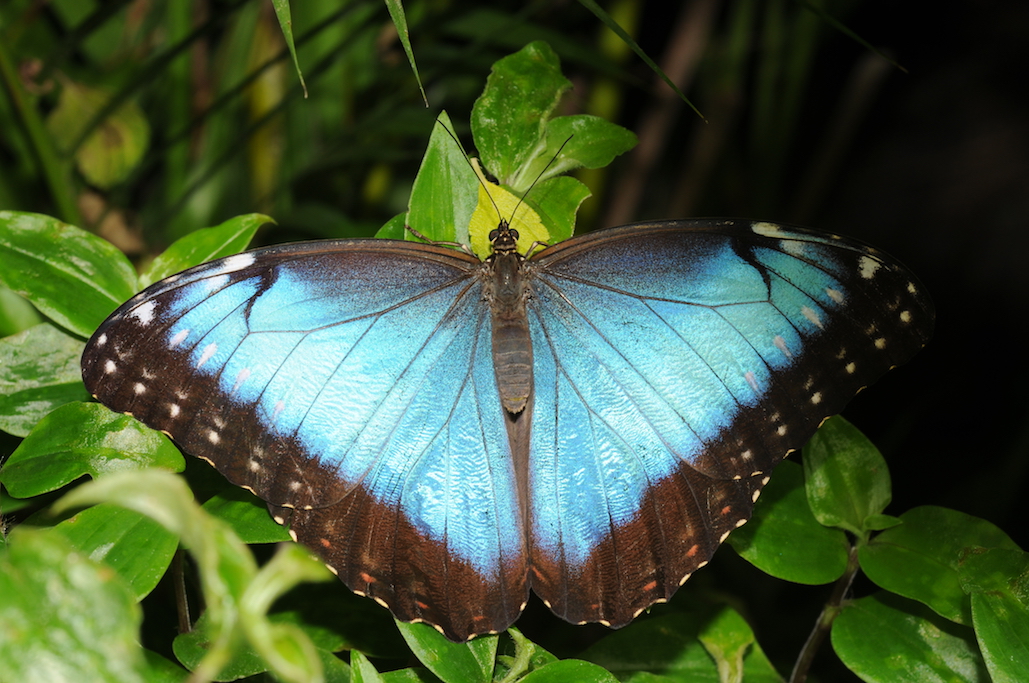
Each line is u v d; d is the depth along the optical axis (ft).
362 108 2.07
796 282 1.60
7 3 1.98
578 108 2.29
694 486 1.59
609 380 1.61
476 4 2.12
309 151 2.05
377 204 2.10
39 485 1.53
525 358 1.61
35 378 1.59
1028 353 2.70
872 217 3.15
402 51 2.14
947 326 2.84
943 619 1.59
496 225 1.62
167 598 1.66
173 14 1.98
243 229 1.61
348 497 1.57
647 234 1.63
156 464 1.55
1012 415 2.57
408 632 1.55
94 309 1.58
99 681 1.40
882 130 3.24
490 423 1.60
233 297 1.57
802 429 1.59
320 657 1.52
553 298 1.62
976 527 1.58
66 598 1.40
